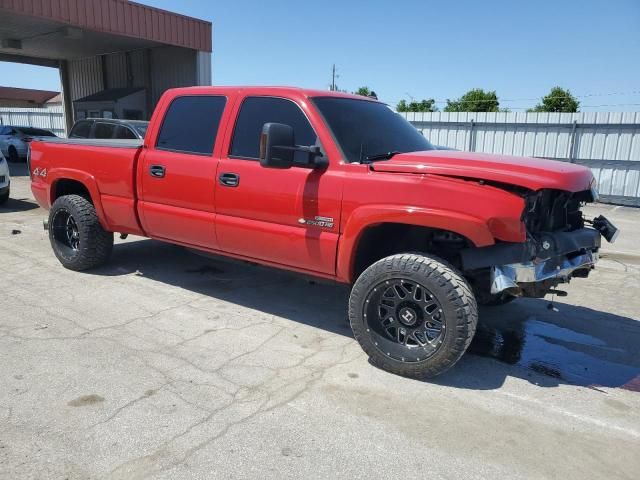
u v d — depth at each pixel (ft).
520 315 16.75
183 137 15.72
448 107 142.51
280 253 13.84
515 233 10.81
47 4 50.26
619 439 9.91
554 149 49.96
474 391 11.57
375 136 13.89
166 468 8.52
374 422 10.11
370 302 12.10
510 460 9.12
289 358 12.78
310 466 8.71
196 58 64.44
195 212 15.35
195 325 14.69
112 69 75.61
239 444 9.22
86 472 8.36
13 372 11.48
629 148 46.62
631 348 14.38
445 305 11.12
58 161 19.15
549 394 11.59
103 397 10.59
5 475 8.20
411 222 11.45
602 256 25.72
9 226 27.61
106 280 18.52
